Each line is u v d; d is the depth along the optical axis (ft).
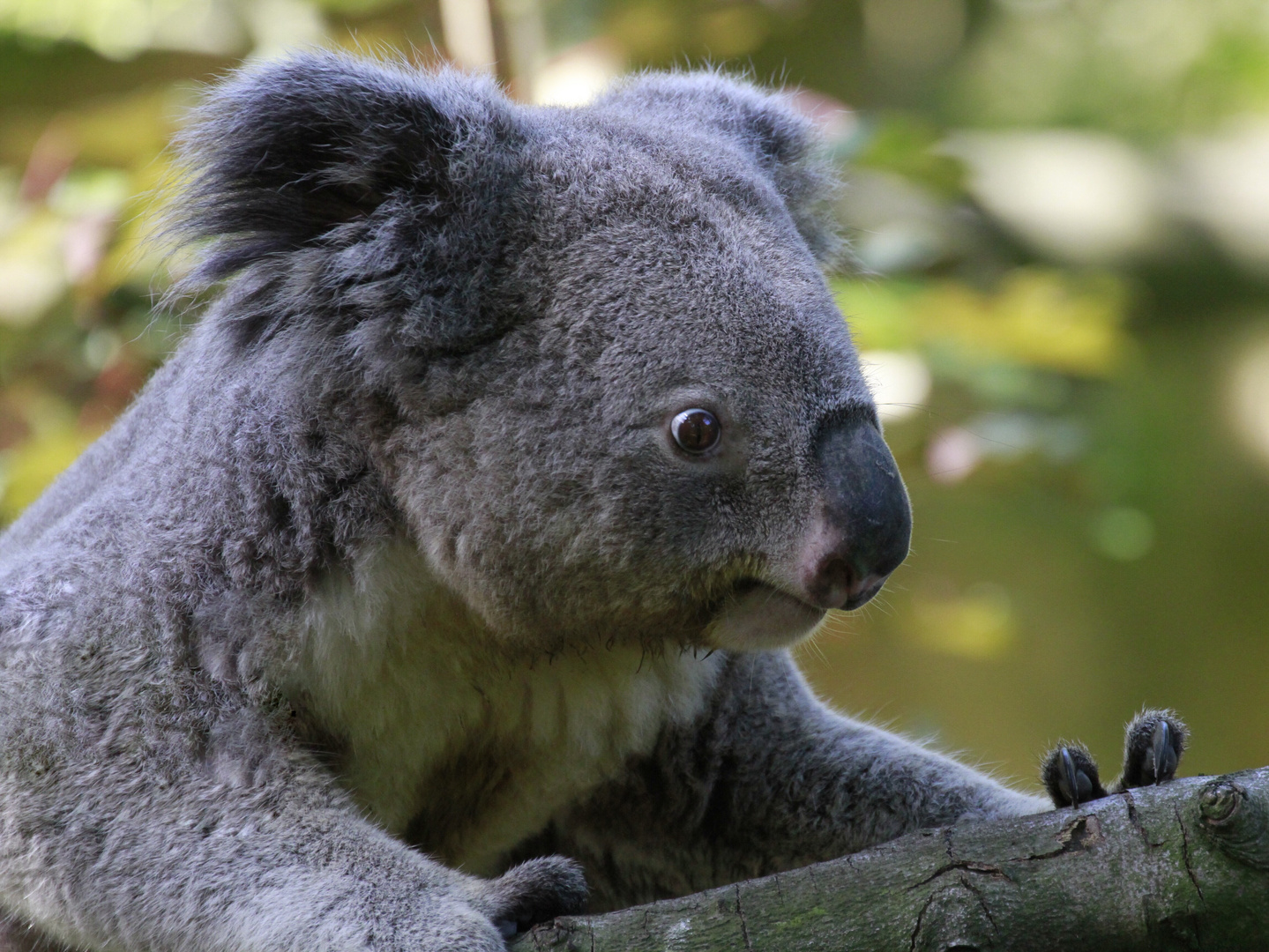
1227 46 67.72
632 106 22.98
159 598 18.02
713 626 18.69
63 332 31.89
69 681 17.83
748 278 18.31
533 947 15.52
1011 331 33.24
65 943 18.69
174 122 20.66
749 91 23.99
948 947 14.57
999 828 15.21
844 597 17.76
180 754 17.51
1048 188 59.67
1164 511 60.29
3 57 38.75
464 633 19.63
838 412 17.85
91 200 30.83
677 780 22.27
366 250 18.70
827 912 14.99
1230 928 14.11
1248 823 14.08
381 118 19.03
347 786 19.42
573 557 18.26
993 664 57.52
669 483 17.87
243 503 18.34
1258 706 59.11
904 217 44.21
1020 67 70.13
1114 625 58.85
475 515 18.37
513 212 18.83
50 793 17.48
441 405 18.43
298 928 15.93
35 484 30.37
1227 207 60.54
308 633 18.28
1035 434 33.06
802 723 22.08
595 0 35.37
